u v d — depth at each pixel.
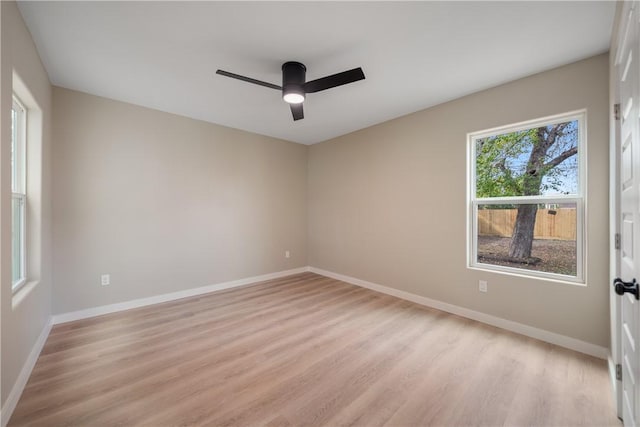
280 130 4.21
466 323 2.79
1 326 1.44
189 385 1.82
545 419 1.54
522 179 2.66
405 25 1.87
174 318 2.92
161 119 3.42
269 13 1.75
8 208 1.51
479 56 2.22
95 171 2.98
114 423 1.50
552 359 2.13
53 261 2.73
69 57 2.25
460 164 2.99
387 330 2.64
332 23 1.85
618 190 1.65
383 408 1.62
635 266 1.15
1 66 1.43
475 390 1.78
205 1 1.65
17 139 2.14
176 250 3.56
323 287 4.07
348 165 4.33
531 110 2.50
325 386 1.82
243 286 4.13
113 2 1.65
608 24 1.82
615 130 1.68
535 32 1.92
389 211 3.72
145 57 2.25
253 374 1.94
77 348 2.28
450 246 3.08
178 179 3.57
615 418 1.55
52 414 1.56
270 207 4.56
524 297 2.55
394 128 3.64
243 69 2.43
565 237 2.41
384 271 3.80
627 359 1.36
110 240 3.08
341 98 3.01
